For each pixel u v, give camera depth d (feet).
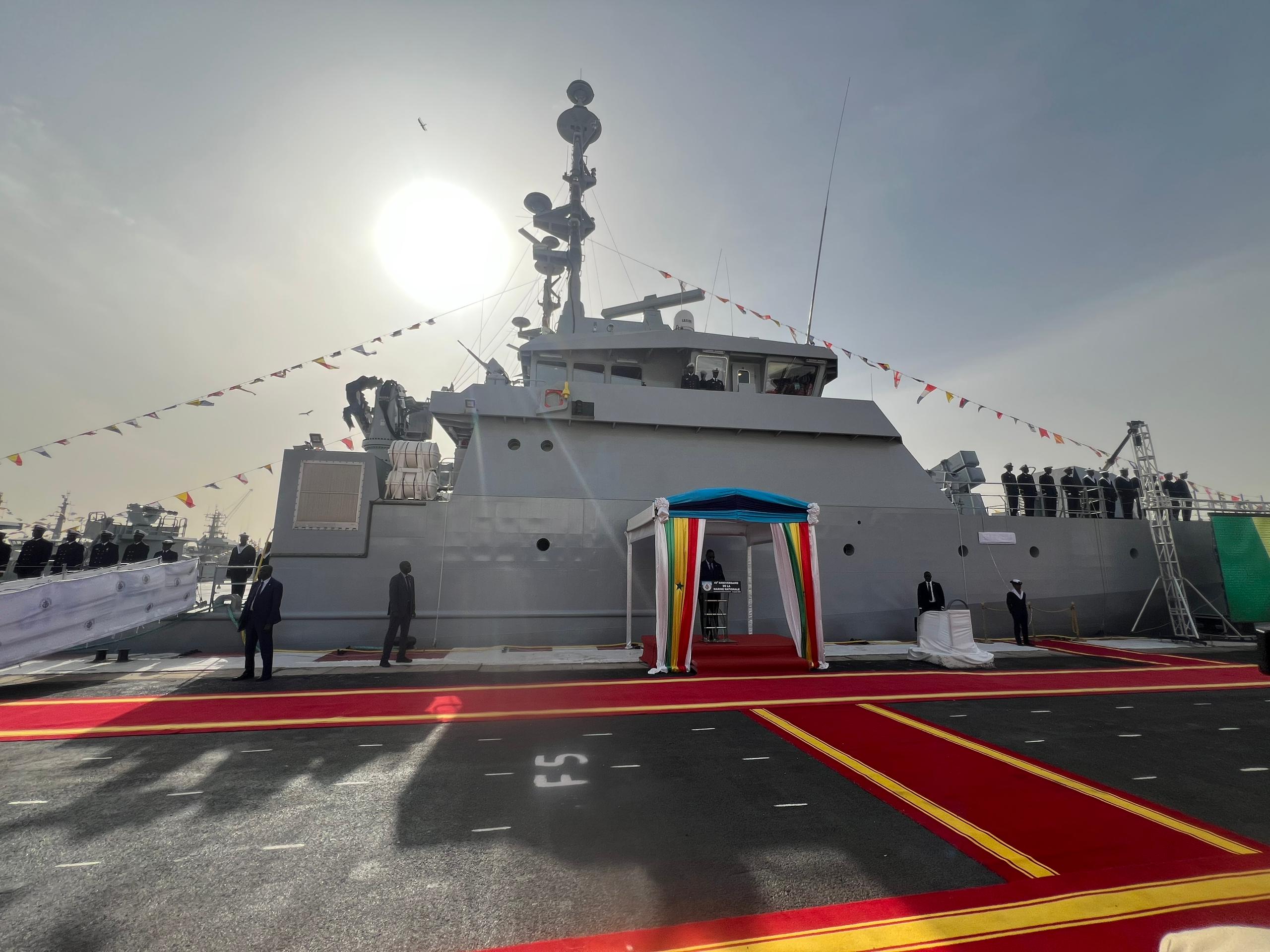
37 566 36.27
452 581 36.76
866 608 41.32
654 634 38.06
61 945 8.08
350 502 37.17
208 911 8.96
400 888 9.65
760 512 32.48
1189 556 48.42
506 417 39.60
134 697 23.49
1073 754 17.25
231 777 14.75
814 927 8.55
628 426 41.09
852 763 16.19
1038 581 44.75
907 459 44.55
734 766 15.87
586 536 38.55
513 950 8.04
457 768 15.55
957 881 9.96
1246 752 17.63
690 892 9.57
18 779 14.49
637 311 57.41
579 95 57.82
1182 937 8.29
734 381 47.29
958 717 21.43
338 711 21.35
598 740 18.16
